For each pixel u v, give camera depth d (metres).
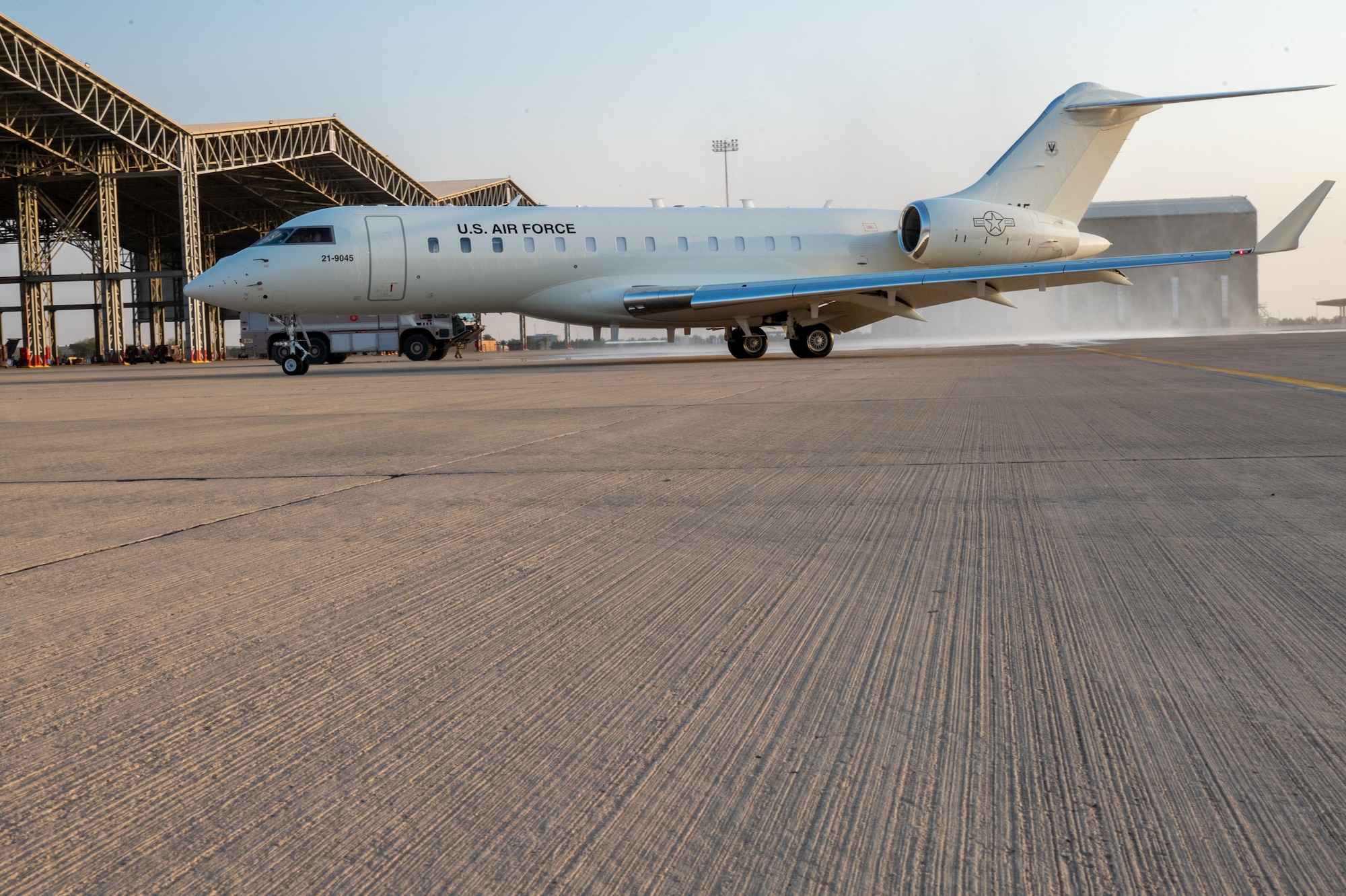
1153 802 1.94
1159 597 3.32
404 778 2.09
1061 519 4.62
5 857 1.80
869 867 1.73
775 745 2.23
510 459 7.01
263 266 23.06
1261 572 3.62
